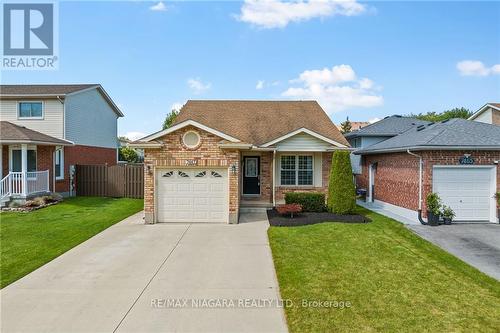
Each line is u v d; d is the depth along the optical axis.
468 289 6.68
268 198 17.27
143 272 7.66
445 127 14.42
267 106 20.73
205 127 12.67
